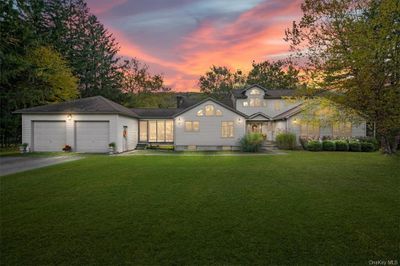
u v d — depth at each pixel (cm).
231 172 1027
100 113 1869
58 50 3144
